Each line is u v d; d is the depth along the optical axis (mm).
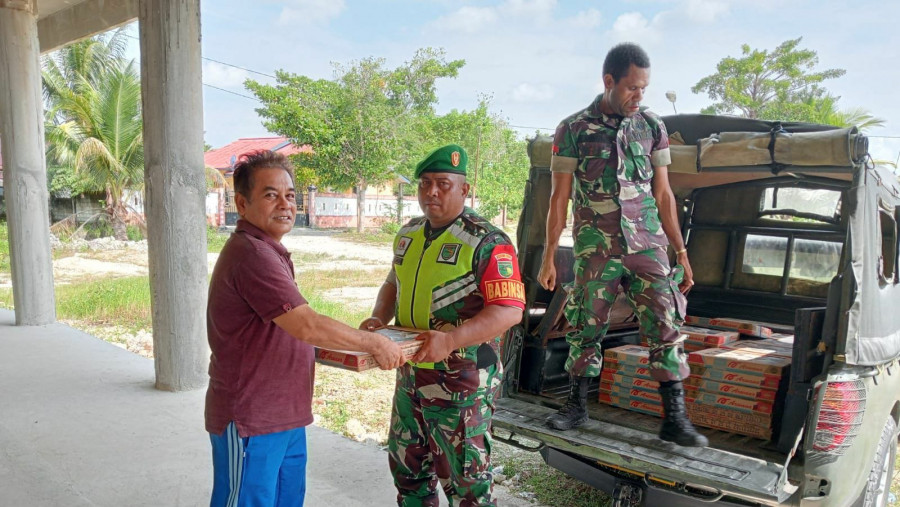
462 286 2227
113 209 22344
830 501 2693
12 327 7352
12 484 3434
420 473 2506
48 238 7547
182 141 4828
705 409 3318
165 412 4578
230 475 2156
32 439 4059
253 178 2129
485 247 2219
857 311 2691
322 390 6086
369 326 2473
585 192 3088
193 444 4020
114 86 20453
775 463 2766
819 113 22391
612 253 3039
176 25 4703
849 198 2746
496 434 3461
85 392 5008
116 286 11758
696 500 2820
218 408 2160
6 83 7070
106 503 3248
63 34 8133
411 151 27594
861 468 2854
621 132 2996
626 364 3604
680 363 2959
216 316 2139
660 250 3047
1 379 5324
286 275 2090
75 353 6195
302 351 2240
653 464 2748
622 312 4191
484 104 27391
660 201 3182
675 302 3014
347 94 26953
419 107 28953
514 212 27031
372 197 33625
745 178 4270
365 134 26891
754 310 4508
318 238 26062
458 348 2168
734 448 3027
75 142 20875
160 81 4719
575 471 3322
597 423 3287
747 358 3250
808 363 2807
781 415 3119
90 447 3945
